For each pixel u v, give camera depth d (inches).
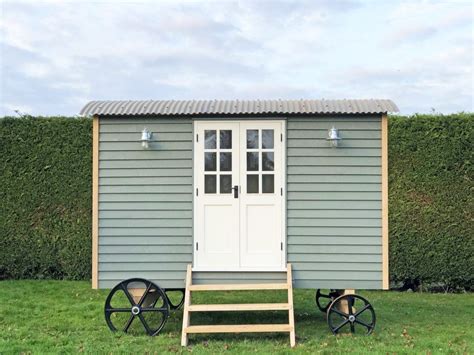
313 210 242.7
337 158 242.5
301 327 253.4
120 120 247.4
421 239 351.3
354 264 240.7
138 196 246.2
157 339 228.4
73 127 367.6
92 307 290.7
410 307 303.9
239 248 243.4
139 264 245.1
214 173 245.1
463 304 313.9
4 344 212.2
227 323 263.6
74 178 367.2
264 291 349.7
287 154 243.4
